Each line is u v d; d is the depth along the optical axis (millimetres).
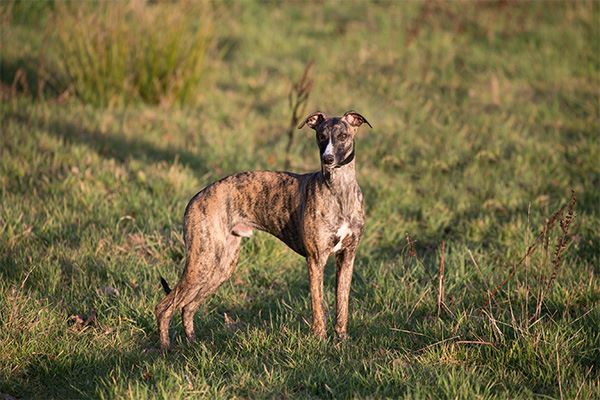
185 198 20922
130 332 14703
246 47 37531
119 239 18484
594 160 23562
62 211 19844
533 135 26531
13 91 27750
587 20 37094
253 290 16938
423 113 28625
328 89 31328
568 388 12219
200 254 14219
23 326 14070
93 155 23516
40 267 16641
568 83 31750
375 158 24797
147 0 33031
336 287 14406
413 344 14078
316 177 13859
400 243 19547
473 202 21625
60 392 12773
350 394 12188
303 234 13922
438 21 40125
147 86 29250
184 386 12094
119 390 11969
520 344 13336
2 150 23484
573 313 15055
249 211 14602
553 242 17969
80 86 28750
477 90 31219
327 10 44438
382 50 36594
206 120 27906
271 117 28516
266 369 12789
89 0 31766
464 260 17625
